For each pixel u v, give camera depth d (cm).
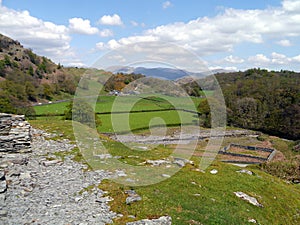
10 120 2108
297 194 2192
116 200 1318
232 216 1396
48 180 1534
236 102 7800
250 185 1972
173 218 1198
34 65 12950
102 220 1130
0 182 1363
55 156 1977
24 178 1512
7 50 13488
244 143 5984
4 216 1094
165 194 1459
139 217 1173
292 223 1730
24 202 1238
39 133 2598
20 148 1998
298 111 7206
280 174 3344
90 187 1462
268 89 8288
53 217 1126
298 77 9488
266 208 1716
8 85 7231
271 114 7631
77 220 1116
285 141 6556
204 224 1223
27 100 6906
